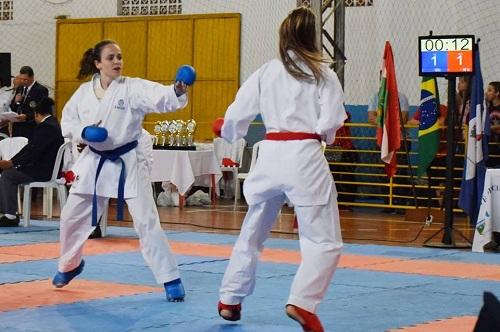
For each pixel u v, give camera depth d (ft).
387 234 36.17
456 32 50.78
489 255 30.01
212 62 58.49
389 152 36.50
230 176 53.93
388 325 17.48
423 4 51.72
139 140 20.47
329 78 16.14
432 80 36.55
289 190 16.11
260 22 57.31
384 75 36.42
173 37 59.67
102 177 20.06
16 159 35.99
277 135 16.31
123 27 61.05
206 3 58.90
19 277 22.74
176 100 19.34
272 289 21.65
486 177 31.30
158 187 50.55
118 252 28.48
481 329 9.32
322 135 16.20
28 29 63.41
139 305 19.12
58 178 36.55
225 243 31.58
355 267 26.07
